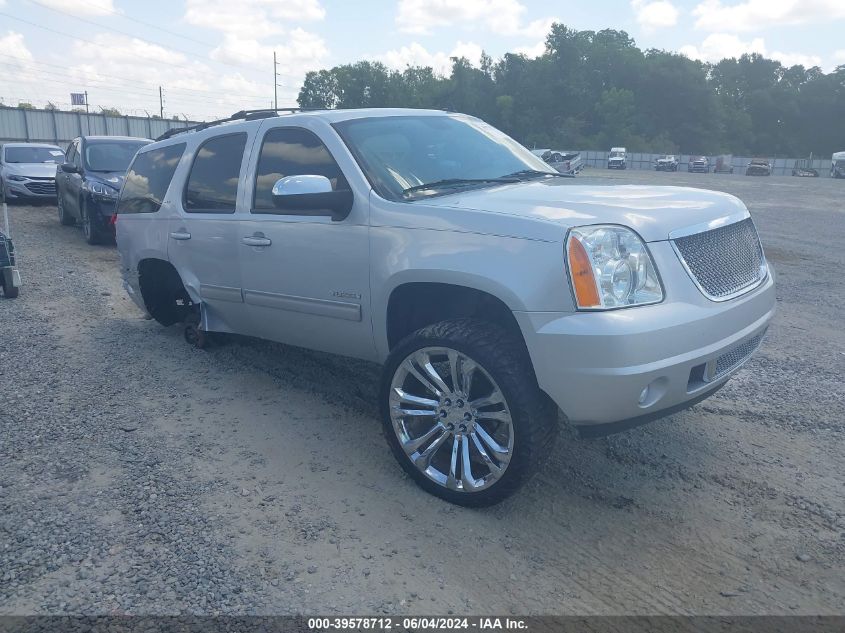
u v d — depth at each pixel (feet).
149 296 20.02
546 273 10.34
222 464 13.07
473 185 13.74
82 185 37.73
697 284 11.03
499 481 10.97
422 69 360.69
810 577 9.93
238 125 16.25
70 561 10.13
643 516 11.45
